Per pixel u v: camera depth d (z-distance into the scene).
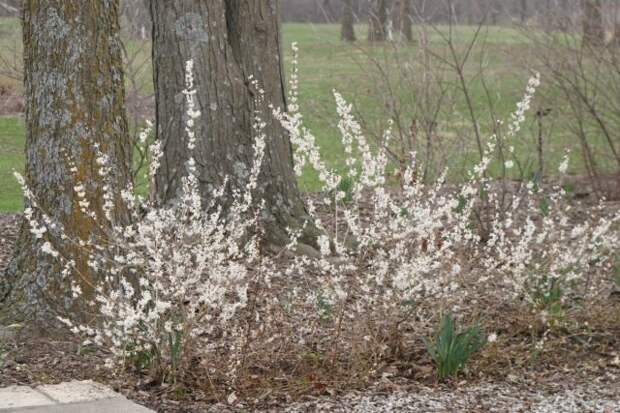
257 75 10.38
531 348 7.77
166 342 6.89
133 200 7.07
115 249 7.42
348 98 19.66
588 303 8.34
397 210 7.18
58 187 7.49
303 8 44.22
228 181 10.18
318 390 6.84
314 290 8.31
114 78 7.63
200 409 6.38
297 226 10.29
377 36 15.34
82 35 7.48
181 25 10.16
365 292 7.63
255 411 6.38
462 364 7.13
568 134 15.88
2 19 16.14
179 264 7.01
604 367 7.54
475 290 8.38
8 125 19.23
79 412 5.93
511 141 16.08
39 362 7.00
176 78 10.22
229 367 6.76
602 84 14.14
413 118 12.11
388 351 7.49
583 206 13.38
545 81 14.09
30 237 7.62
